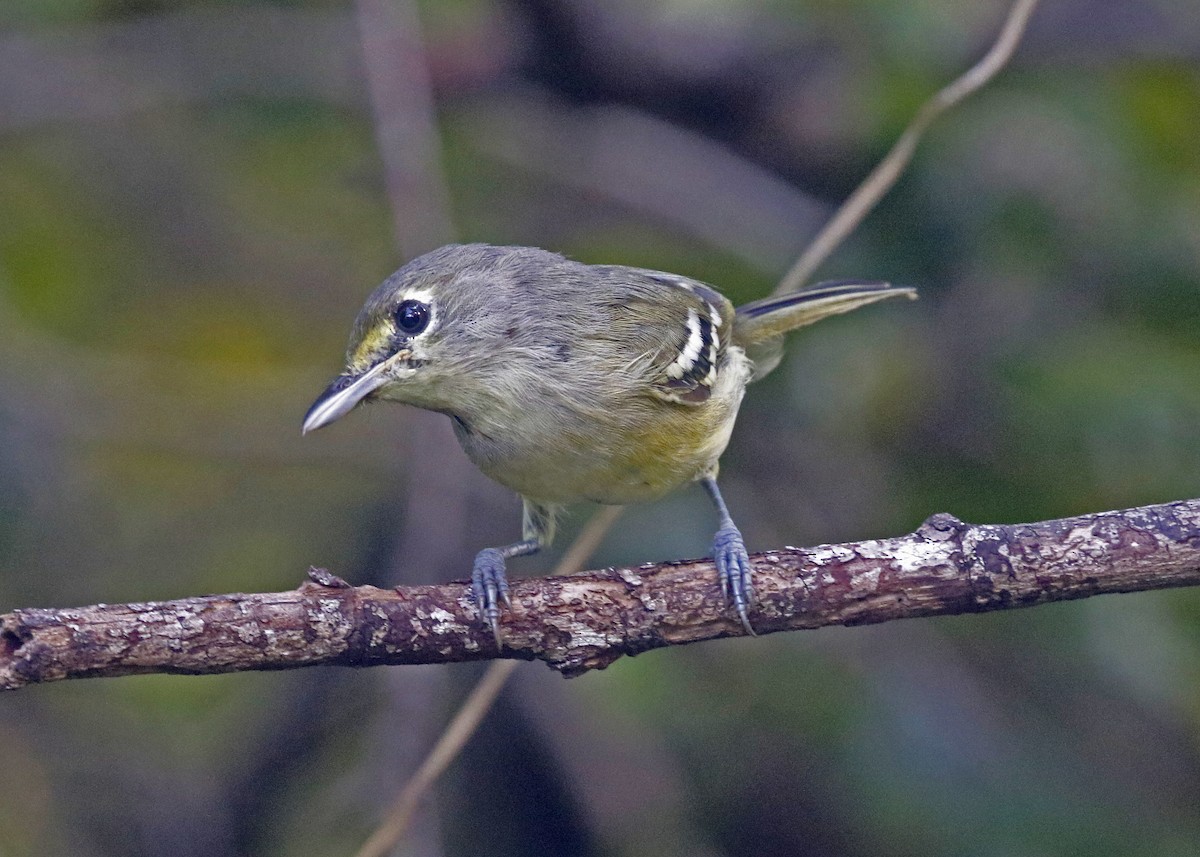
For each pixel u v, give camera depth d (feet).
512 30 40.22
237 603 20.42
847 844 36.19
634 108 40.78
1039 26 37.22
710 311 29.76
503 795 36.47
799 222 37.76
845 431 36.81
